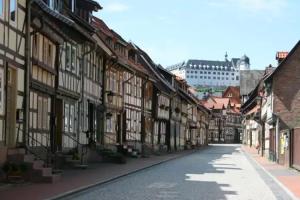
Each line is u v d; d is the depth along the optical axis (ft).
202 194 59.52
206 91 557.74
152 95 188.96
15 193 54.49
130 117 154.20
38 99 79.71
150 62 212.23
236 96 529.45
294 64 151.94
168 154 186.09
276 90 151.64
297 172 100.12
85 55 108.78
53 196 52.54
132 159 136.05
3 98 64.75
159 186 68.23
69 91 96.02
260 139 201.67
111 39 138.41
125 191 61.57
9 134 68.49
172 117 228.84
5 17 65.21
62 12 94.79
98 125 121.60
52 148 86.69
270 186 71.92
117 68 138.31
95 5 117.19
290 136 112.27
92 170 91.09
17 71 69.77
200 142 355.36
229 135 486.38
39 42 80.12
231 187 68.85
